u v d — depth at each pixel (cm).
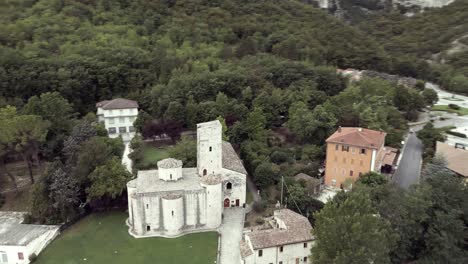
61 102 10388
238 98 13012
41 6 15762
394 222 6231
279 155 9925
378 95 13312
